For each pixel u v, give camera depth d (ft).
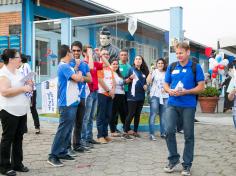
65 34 39.19
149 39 35.86
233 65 22.12
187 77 17.15
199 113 46.11
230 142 25.39
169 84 17.93
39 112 37.70
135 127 27.07
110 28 38.17
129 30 36.37
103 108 24.18
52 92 31.30
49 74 41.75
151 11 32.32
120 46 37.52
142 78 26.22
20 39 40.60
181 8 31.55
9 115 16.37
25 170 17.40
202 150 22.68
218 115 43.39
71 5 47.70
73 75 18.37
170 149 17.52
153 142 25.09
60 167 18.30
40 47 41.65
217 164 19.25
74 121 19.61
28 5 40.57
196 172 17.69
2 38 41.22
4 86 16.21
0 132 26.63
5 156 16.60
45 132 27.99
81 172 17.43
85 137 22.50
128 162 19.40
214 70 49.14
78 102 19.16
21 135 17.28
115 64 26.27
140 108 26.81
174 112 17.46
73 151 21.31
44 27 40.91
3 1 40.88
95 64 23.41
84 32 39.96
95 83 22.82
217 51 49.49
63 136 18.66
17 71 17.26
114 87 24.79
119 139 26.04
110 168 18.20
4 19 41.27
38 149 22.22
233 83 20.70
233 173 17.56
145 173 17.35
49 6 44.16
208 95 46.09
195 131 30.22
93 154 21.21
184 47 17.22
